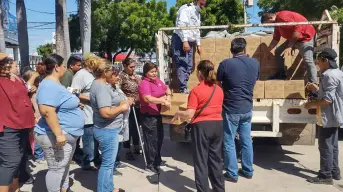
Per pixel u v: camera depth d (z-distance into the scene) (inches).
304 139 210.2
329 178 188.1
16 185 169.2
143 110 203.9
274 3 626.2
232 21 896.3
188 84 265.6
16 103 149.3
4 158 149.9
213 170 166.1
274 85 204.8
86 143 214.1
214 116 162.7
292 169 214.1
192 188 186.7
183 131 219.5
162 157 244.8
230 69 182.4
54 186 151.4
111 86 163.9
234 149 191.8
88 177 205.5
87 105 207.2
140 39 933.2
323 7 432.5
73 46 914.7
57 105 142.2
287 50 250.2
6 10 490.9
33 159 241.9
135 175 207.8
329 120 179.3
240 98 184.9
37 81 210.5
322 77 179.5
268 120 207.9
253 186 186.5
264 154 247.8
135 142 249.6
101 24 898.1
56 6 451.5
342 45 364.2
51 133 146.0
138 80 236.8
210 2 903.1
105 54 1007.6
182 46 243.3
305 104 192.4
